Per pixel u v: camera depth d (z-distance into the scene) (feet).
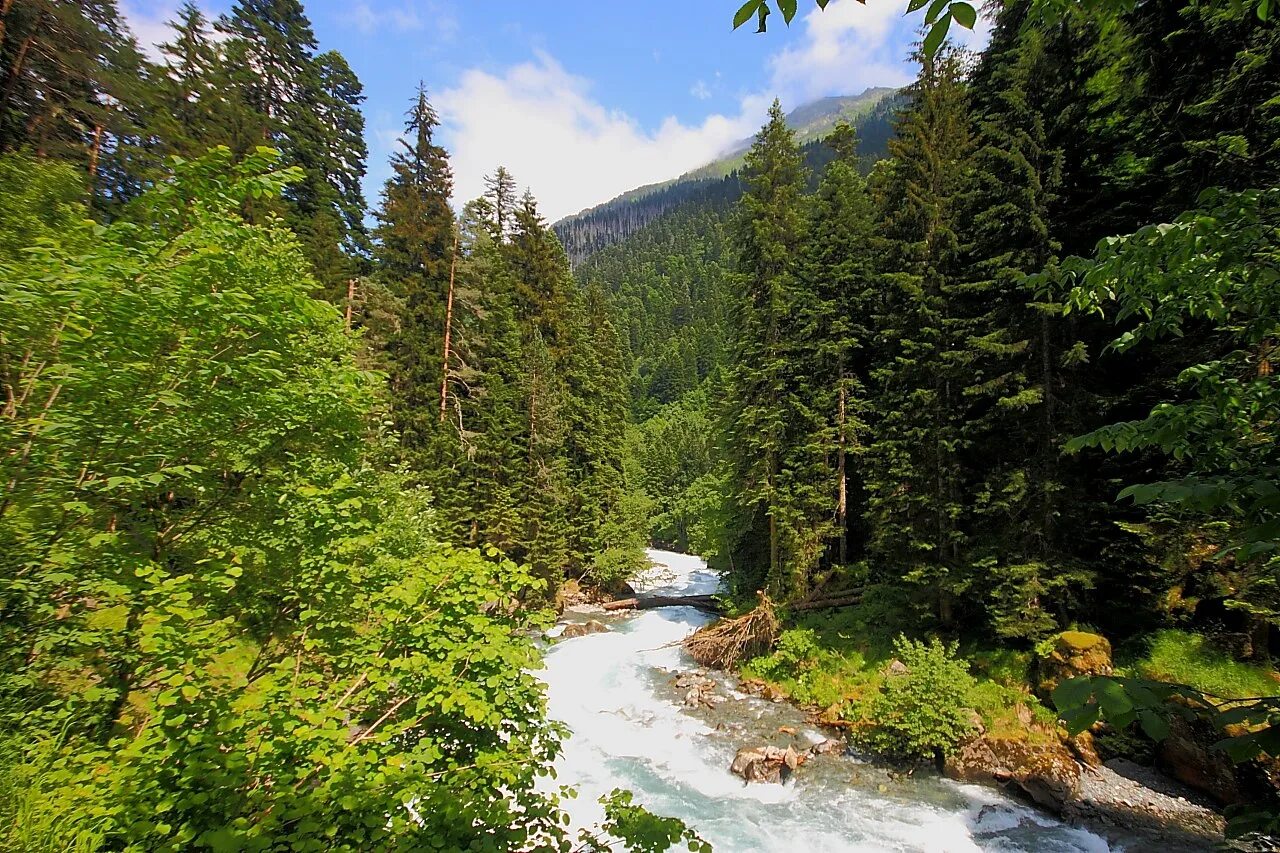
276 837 11.01
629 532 94.68
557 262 107.14
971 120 49.98
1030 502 38.70
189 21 74.74
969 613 44.62
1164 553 33.78
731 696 48.57
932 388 46.62
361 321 70.03
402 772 13.17
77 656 16.78
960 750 34.94
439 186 83.35
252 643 19.57
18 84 48.32
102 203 51.70
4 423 15.05
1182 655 33.60
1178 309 10.58
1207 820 28.32
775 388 59.98
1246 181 26.58
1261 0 8.13
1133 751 32.65
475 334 84.84
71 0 50.01
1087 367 38.60
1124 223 36.45
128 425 16.44
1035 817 30.09
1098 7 7.59
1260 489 6.61
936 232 47.06
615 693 49.37
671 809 31.94
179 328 17.75
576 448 93.81
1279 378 8.57
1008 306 39.78
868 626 50.60
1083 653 35.09
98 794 11.28
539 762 15.51
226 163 18.90
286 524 20.10
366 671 15.06
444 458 73.97
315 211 80.38
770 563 65.67
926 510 46.83
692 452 172.55
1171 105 32.12
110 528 19.10
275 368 20.77
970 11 5.21
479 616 15.60
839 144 75.77
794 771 35.81
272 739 12.50
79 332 15.85
